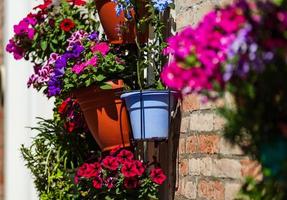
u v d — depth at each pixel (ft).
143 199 17.74
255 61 9.99
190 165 16.78
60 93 19.20
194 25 16.81
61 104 19.80
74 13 20.24
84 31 19.45
